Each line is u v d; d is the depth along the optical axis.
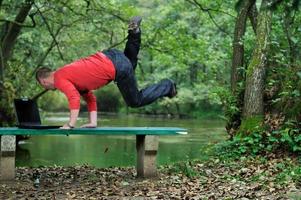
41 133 7.25
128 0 18.66
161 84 7.51
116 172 9.11
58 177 8.52
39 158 14.12
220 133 22.34
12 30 18.06
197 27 23.84
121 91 7.30
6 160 7.74
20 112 7.63
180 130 8.07
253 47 12.99
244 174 8.34
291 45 12.31
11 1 17.44
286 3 5.68
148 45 19.25
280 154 10.11
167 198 6.55
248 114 11.47
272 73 11.98
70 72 7.06
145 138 8.08
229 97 12.62
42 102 30.12
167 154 14.41
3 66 17.58
